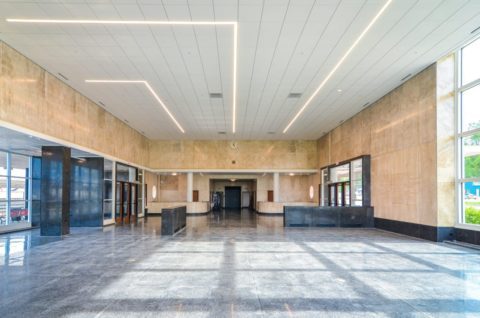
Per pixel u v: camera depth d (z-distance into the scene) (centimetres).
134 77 1112
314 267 679
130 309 439
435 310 438
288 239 1087
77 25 761
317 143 2411
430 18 739
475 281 575
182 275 615
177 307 447
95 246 945
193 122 1830
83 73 1072
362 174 1501
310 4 680
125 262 729
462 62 982
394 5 686
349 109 1555
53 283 563
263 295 497
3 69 848
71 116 1219
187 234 1224
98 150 1468
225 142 2430
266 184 2761
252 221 1831
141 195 2156
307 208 1526
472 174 939
